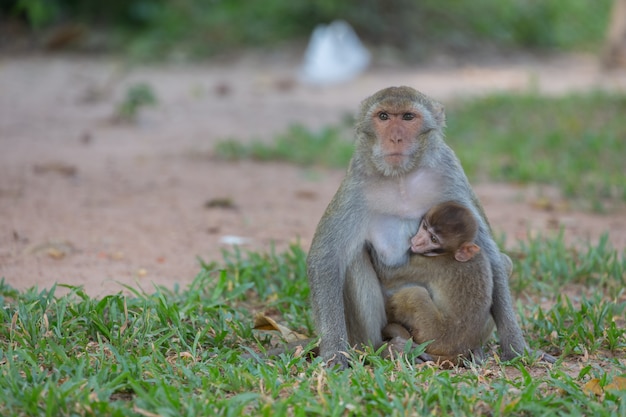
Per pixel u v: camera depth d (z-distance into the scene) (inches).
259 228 567.5
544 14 1581.0
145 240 530.9
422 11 1496.1
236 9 1451.8
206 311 393.4
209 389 312.5
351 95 1127.6
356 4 1456.7
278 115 992.2
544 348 381.4
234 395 311.1
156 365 328.5
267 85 1175.0
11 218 563.2
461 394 301.9
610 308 403.2
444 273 354.9
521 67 1392.7
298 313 415.5
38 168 699.4
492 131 860.6
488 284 355.6
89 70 1238.9
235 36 1403.8
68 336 357.4
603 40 1609.3
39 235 528.4
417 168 358.3
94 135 863.1
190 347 357.4
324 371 322.7
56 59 1315.2
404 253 363.6
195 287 425.4
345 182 363.6
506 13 1555.1
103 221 568.1
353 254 361.4
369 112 361.1
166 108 1011.3
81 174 699.4
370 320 362.6
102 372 314.5
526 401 297.1
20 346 346.6
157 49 1362.0
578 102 955.3
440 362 351.3
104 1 1446.9
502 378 321.7
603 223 594.2
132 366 321.7
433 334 352.5
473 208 366.6
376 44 1425.9
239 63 1337.4
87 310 375.2
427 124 358.3
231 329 385.4
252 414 292.4
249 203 631.8
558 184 693.9
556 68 1392.7
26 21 1418.6
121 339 352.8
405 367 323.9
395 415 285.4
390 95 362.0
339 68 1225.4
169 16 1428.4
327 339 350.6
